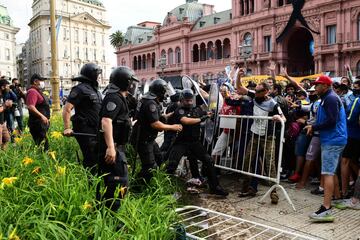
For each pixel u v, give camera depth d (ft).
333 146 16.06
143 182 17.29
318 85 16.69
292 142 23.73
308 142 22.30
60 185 11.94
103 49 314.55
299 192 20.79
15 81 39.01
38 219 9.67
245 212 17.22
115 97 12.52
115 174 12.79
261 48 157.07
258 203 18.69
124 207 11.40
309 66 160.15
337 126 16.15
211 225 14.92
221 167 21.47
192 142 19.49
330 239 14.14
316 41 139.23
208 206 17.99
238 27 167.63
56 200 11.21
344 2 129.29
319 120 16.78
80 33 295.69
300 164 22.72
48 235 9.31
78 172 14.46
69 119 16.88
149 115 16.76
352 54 129.39
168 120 20.21
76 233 9.94
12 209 10.37
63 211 10.66
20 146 20.84
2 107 25.63
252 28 160.66
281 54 150.41
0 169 15.80
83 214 10.57
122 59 257.14
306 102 28.45
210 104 22.04
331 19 133.80
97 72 17.13
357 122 18.74
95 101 16.89
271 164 18.92
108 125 12.32
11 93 35.37
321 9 135.74
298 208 17.90
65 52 285.43
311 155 20.86
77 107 16.90
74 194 11.23
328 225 15.66
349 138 18.99
